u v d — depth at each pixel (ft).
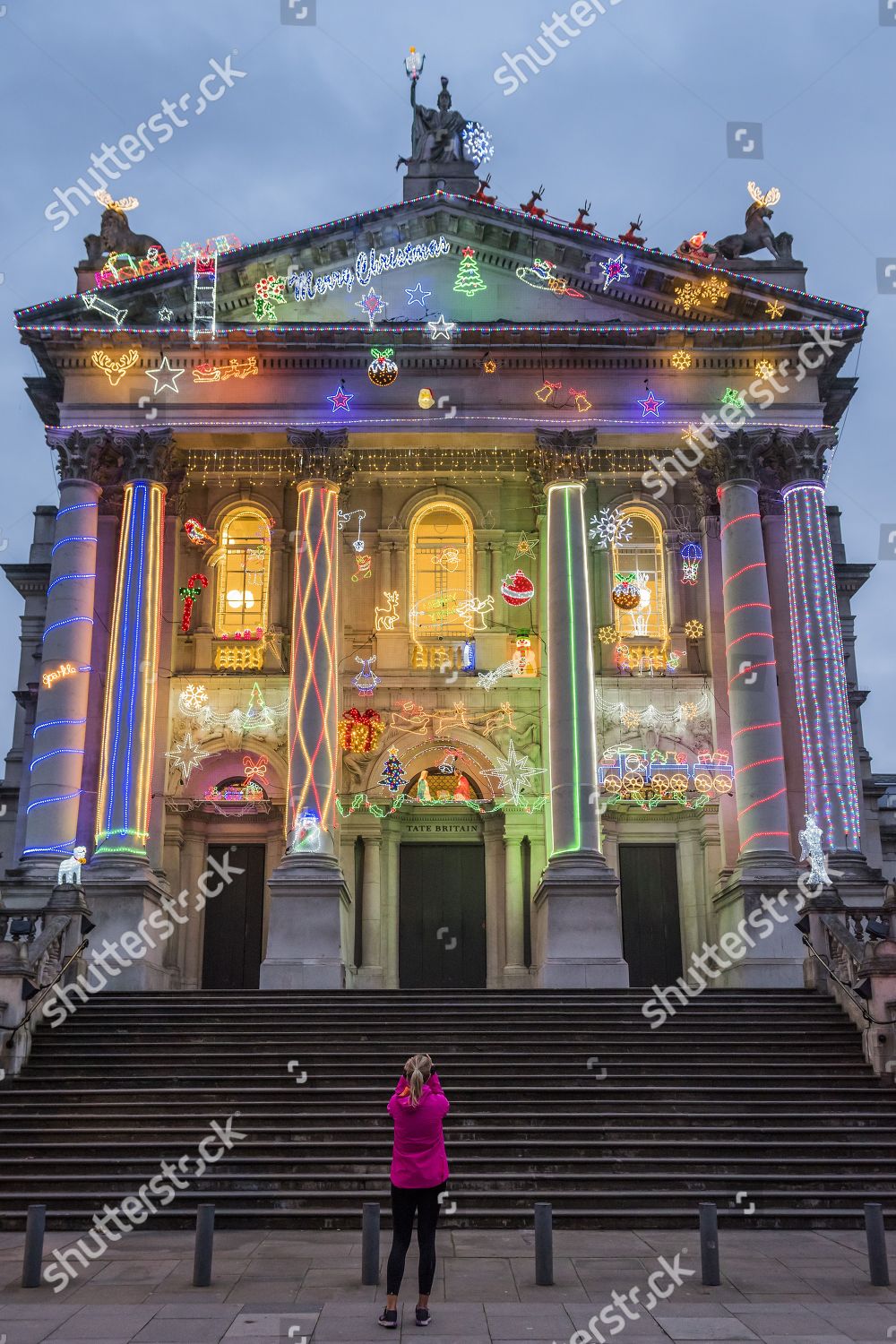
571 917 77.36
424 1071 31.45
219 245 89.61
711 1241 33.99
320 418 88.02
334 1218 41.93
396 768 91.86
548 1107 51.67
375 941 89.10
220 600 95.86
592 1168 45.98
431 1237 30.17
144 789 81.56
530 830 91.40
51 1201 43.47
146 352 88.63
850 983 62.13
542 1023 61.00
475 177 95.66
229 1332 28.86
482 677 93.50
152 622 84.69
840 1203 43.70
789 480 88.22
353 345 88.02
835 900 68.23
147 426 87.71
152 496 86.89
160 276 87.92
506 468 97.55
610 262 90.22
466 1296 32.48
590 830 80.18
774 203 95.25
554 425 88.07
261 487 97.50
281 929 76.43
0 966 56.80
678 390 89.20
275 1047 58.08
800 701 84.28
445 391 88.74
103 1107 51.49
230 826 92.73
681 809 92.68
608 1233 40.96
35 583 114.73
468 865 94.27
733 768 86.63
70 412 88.07
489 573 96.02
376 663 94.02
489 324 87.51
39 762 81.30
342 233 90.17
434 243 91.97
